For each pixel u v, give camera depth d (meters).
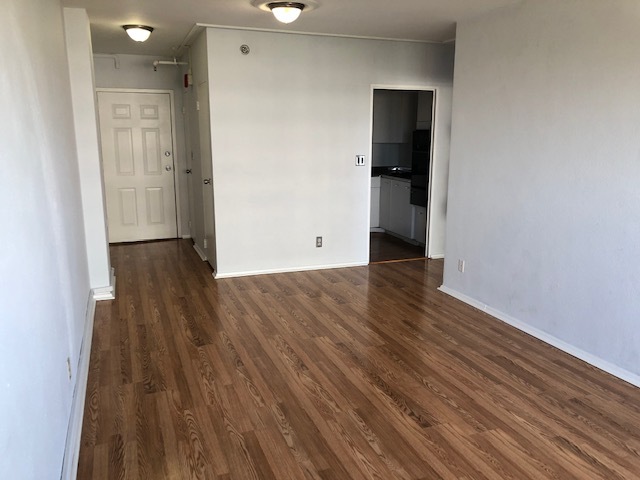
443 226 6.12
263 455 2.37
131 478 2.20
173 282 5.08
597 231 3.23
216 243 5.17
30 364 1.54
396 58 5.46
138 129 6.86
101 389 2.96
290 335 3.77
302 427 2.60
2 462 1.16
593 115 3.20
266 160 5.19
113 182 6.87
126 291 4.79
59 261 2.42
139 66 6.70
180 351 3.48
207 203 5.53
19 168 1.63
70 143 3.73
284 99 5.13
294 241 5.47
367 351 3.50
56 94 3.03
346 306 4.41
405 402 2.84
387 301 4.55
